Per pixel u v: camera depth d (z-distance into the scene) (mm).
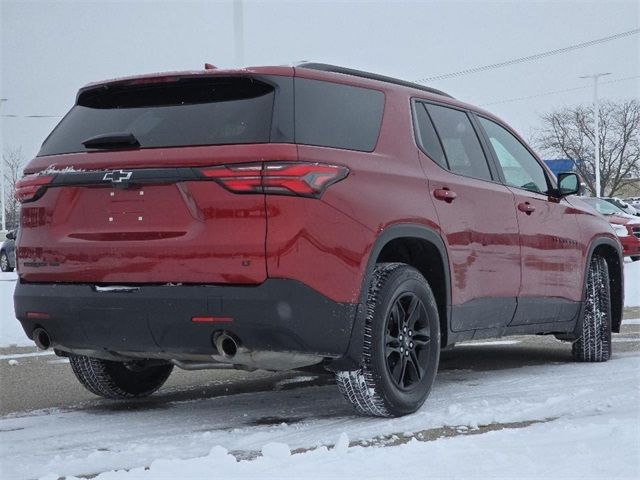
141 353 4953
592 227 7270
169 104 4898
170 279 4617
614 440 4191
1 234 48125
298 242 4484
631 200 48219
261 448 4426
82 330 4895
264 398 5969
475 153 6129
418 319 5230
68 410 5605
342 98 5066
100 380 5730
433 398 5723
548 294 6637
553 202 6809
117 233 4781
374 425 4879
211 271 4527
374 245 4859
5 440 4734
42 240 5020
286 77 4777
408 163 5352
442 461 3887
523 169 6676
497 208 6039
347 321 4715
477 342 9148
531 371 6961
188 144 4668
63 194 4965
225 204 4523
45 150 5195
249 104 4707
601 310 7387
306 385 6539
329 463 3877
